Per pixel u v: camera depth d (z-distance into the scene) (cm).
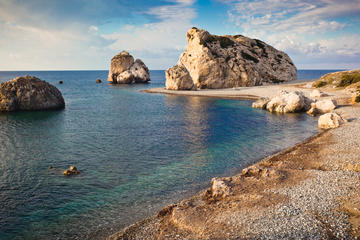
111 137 3102
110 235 1190
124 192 1652
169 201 1525
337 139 2541
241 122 3997
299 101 4750
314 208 1209
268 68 10725
